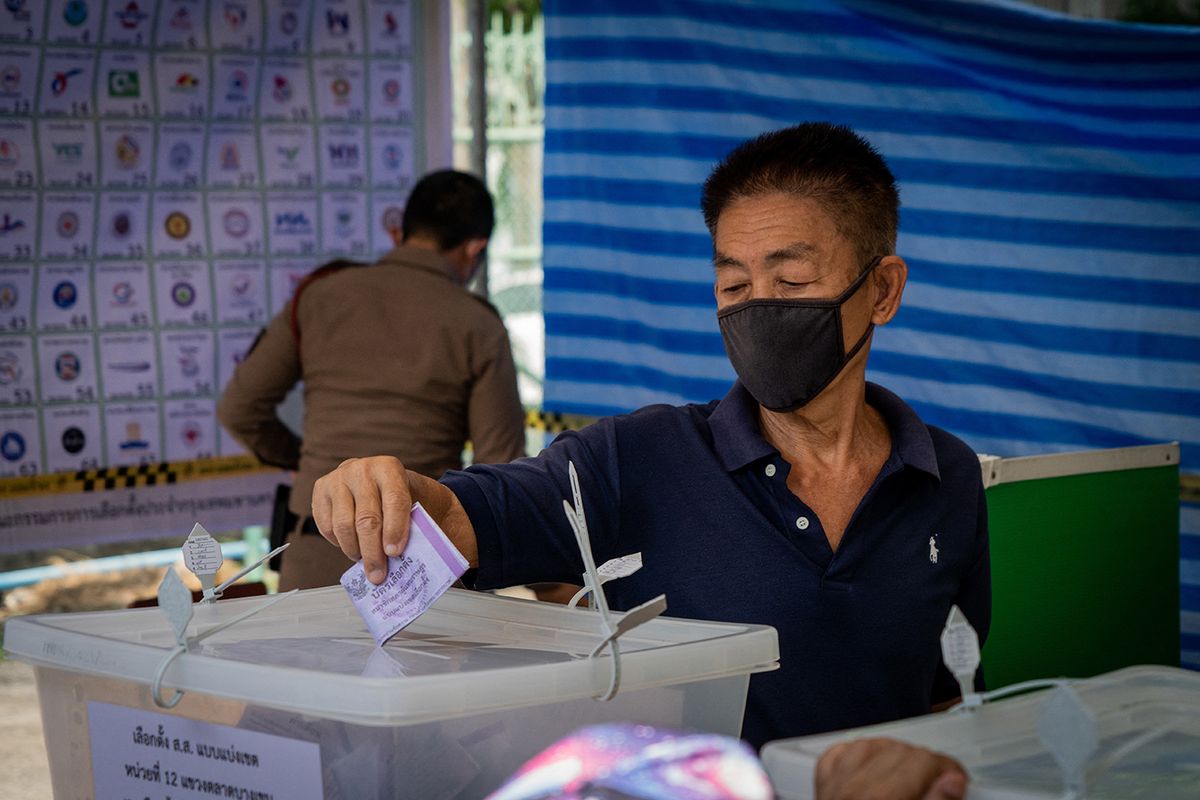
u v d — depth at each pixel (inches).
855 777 38.1
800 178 66.3
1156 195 124.8
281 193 177.2
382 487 54.2
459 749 43.6
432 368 136.4
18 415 165.5
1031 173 131.6
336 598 61.6
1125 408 127.6
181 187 171.8
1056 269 131.0
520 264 306.3
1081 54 126.3
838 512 68.7
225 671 44.9
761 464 68.0
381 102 181.6
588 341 172.2
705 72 156.7
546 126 173.3
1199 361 123.7
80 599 231.1
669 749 46.2
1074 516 97.1
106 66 166.1
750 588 66.5
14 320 164.4
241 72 173.2
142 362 171.8
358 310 137.9
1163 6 225.6
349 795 43.2
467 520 62.4
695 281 160.2
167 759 47.9
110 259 168.9
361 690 42.1
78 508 169.6
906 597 67.4
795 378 66.4
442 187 140.9
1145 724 47.8
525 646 53.6
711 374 159.3
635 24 163.0
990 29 131.0
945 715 44.8
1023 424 133.9
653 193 163.3
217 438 177.0
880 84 140.9
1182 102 122.3
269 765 45.1
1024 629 95.0
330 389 138.6
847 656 66.5
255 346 146.3
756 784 43.4
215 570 57.6
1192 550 124.7
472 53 185.3
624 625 46.2
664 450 69.4
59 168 164.9
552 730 45.9
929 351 139.4
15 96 161.9
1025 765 41.9
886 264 69.5
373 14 179.6
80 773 51.3
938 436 72.8
